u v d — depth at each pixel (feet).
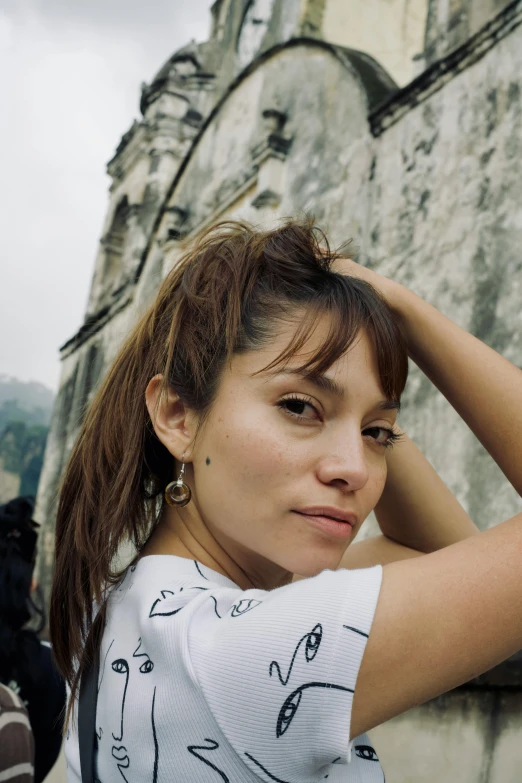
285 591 2.26
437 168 13.09
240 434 2.61
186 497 2.88
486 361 2.96
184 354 2.87
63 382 32.50
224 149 23.08
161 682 2.28
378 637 2.08
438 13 15.26
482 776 5.74
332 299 2.67
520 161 11.21
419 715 6.53
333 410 2.62
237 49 27.73
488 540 2.30
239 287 2.78
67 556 3.14
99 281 33.60
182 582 2.56
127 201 34.14
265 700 2.08
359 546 3.88
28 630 6.66
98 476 3.10
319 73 18.69
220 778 2.16
